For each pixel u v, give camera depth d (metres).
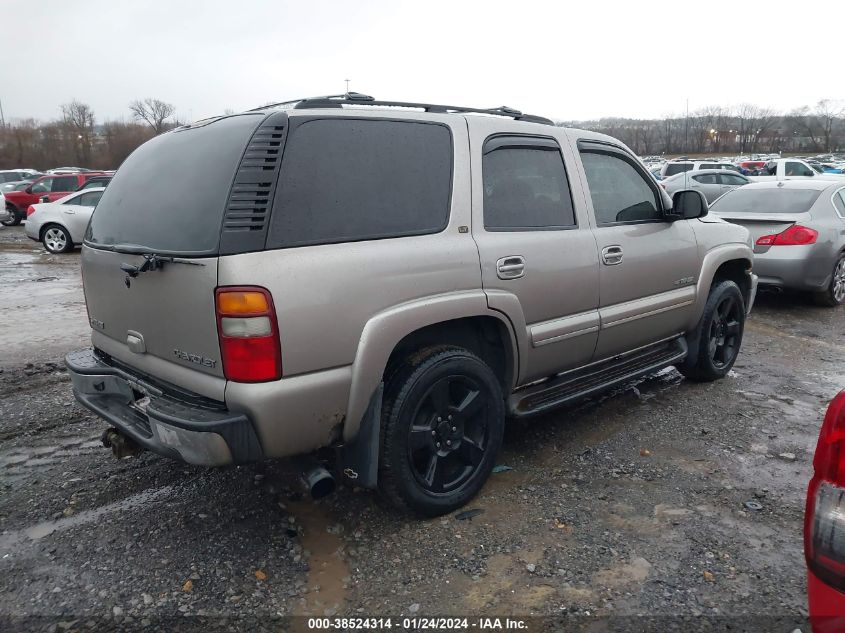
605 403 4.68
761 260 7.55
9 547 2.96
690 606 2.54
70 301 8.48
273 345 2.50
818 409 4.57
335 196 2.75
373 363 2.77
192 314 2.59
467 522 3.15
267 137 2.62
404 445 2.96
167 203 2.81
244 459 2.58
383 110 3.05
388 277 2.82
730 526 3.08
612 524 3.11
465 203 3.19
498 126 3.47
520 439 4.07
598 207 3.96
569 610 2.54
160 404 2.75
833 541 1.70
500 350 3.47
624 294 4.02
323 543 3.00
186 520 3.18
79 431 4.23
